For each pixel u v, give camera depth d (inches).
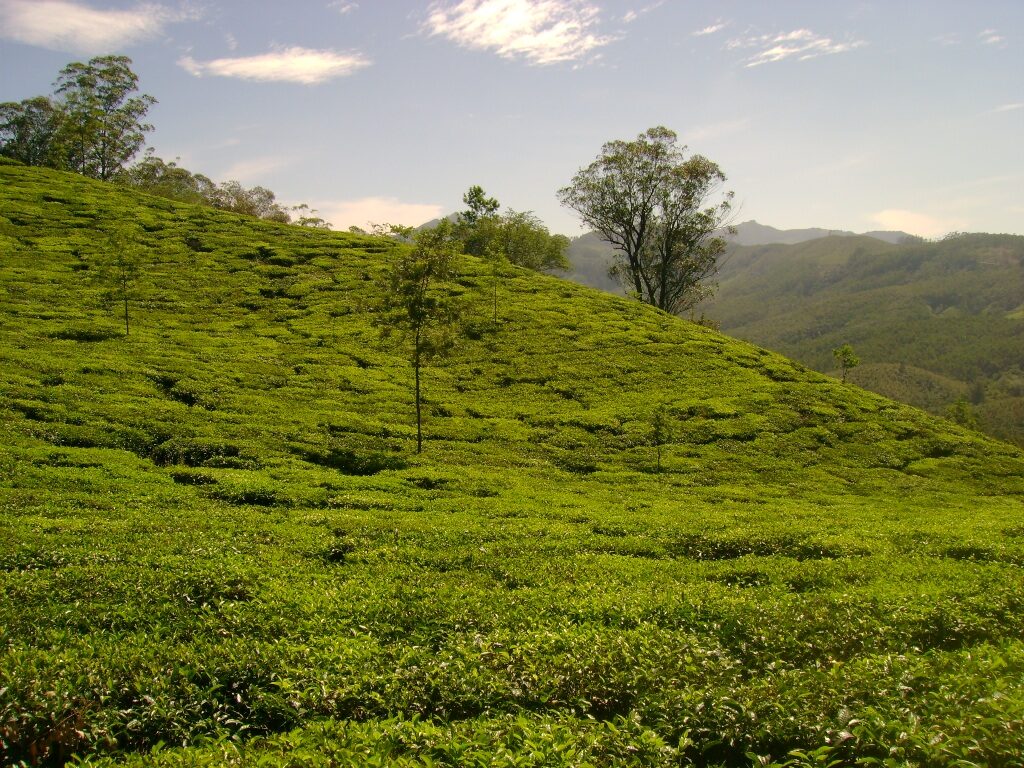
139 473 995.3
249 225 2920.8
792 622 567.2
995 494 1373.0
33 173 3078.2
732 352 2102.6
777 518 1051.9
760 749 384.8
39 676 424.5
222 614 559.5
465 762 348.5
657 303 3595.0
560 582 676.1
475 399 1668.3
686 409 1672.0
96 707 407.5
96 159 3887.8
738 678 462.9
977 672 451.2
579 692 448.8
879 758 360.8
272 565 681.0
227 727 409.1
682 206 3250.5
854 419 1705.2
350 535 805.9
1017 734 346.6
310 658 481.4
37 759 365.4
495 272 2571.4
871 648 526.3
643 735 375.6
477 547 788.6
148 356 1603.1
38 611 530.9
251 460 1137.4
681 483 1291.8
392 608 585.9
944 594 633.6
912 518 1107.3
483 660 487.5
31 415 1163.3
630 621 575.5
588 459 1390.3
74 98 3602.4
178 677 446.3
